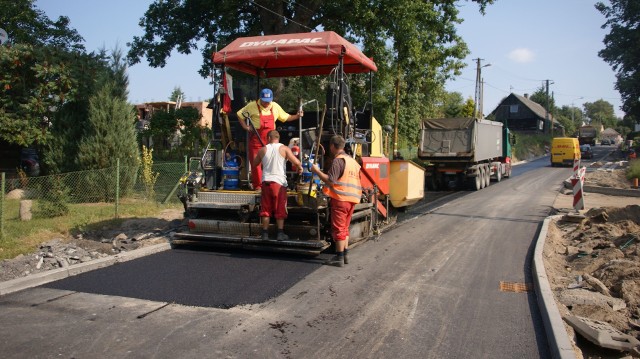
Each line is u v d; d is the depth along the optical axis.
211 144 8.45
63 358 4.08
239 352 4.27
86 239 8.73
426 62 24.28
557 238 10.08
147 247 7.78
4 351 4.18
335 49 7.69
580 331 5.20
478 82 43.94
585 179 24.45
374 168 9.57
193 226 7.99
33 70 14.78
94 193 13.45
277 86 14.70
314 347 4.42
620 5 46.34
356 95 16.52
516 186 23.20
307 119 9.02
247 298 5.65
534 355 4.44
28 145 15.20
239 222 7.73
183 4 23.31
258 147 7.96
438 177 21.98
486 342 4.68
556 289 6.57
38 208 10.81
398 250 8.48
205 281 6.24
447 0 23.61
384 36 21.56
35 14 23.34
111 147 14.09
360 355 4.29
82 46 23.50
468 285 6.48
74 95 14.91
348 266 7.24
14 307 5.24
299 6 21.38
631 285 6.61
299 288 6.09
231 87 8.38
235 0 21.05
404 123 33.94
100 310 5.18
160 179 15.69
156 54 23.27
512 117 76.88
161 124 23.88
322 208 7.40
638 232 9.44
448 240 9.48
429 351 4.43
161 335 4.57
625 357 4.82
